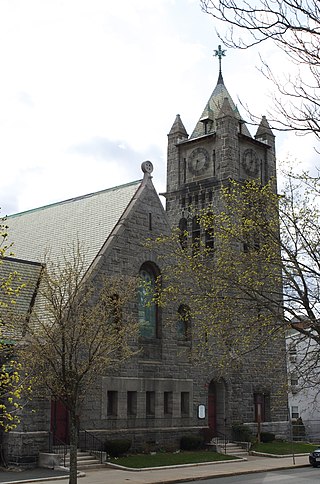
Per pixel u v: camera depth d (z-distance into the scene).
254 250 19.53
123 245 37.53
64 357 24.11
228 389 44.47
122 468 31.86
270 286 18.33
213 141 55.38
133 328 30.03
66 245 39.28
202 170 55.53
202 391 41.44
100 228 38.94
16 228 45.53
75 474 23.88
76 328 25.41
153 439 37.44
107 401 35.34
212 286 20.33
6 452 30.98
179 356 39.97
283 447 45.16
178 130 58.16
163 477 29.61
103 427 34.72
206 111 57.44
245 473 33.31
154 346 38.75
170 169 57.78
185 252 25.81
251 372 46.72
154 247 38.66
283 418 49.44
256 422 46.81
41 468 30.73
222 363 21.27
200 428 40.72
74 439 24.14
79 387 25.19
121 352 33.16
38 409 31.45
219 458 37.84
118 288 31.34
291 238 24.11
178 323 40.50
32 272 35.62
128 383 36.47
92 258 36.53
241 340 20.61
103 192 42.66
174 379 39.47
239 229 20.84
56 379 24.80
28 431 30.89
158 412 38.09
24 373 25.47
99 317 27.00
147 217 39.62
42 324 25.11
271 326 17.78
